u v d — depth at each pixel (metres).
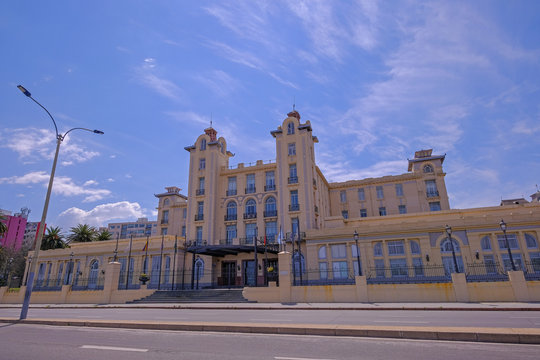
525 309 16.19
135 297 28.77
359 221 39.91
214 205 44.25
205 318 15.52
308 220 39.22
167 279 39.00
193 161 47.34
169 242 40.38
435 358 6.89
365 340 8.86
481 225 30.33
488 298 19.92
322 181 47.84
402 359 6.87
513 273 19.92
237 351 7.88
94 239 61.81
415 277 30.55
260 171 44.56
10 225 95.50
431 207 45.50
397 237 32.38
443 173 46.25
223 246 35.19
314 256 35.00
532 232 29.20
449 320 12.66
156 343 9.01
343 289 22.30
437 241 31.27
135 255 41.22
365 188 49.03
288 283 23.56
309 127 43.22
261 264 39.75
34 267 15.59
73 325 13.09
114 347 8.55
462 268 30.08
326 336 9.55
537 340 8.03
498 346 7.83
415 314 15.35
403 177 47.12
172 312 19.47
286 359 7.06
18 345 9.03
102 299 28.00
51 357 7.55
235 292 27.84
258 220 42.19
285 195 41.22
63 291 29.70
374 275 32.19
